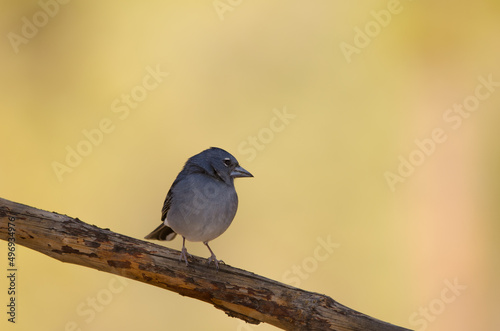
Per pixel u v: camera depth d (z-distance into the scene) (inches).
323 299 314.8
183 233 375.9
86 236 320.2
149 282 328.5
